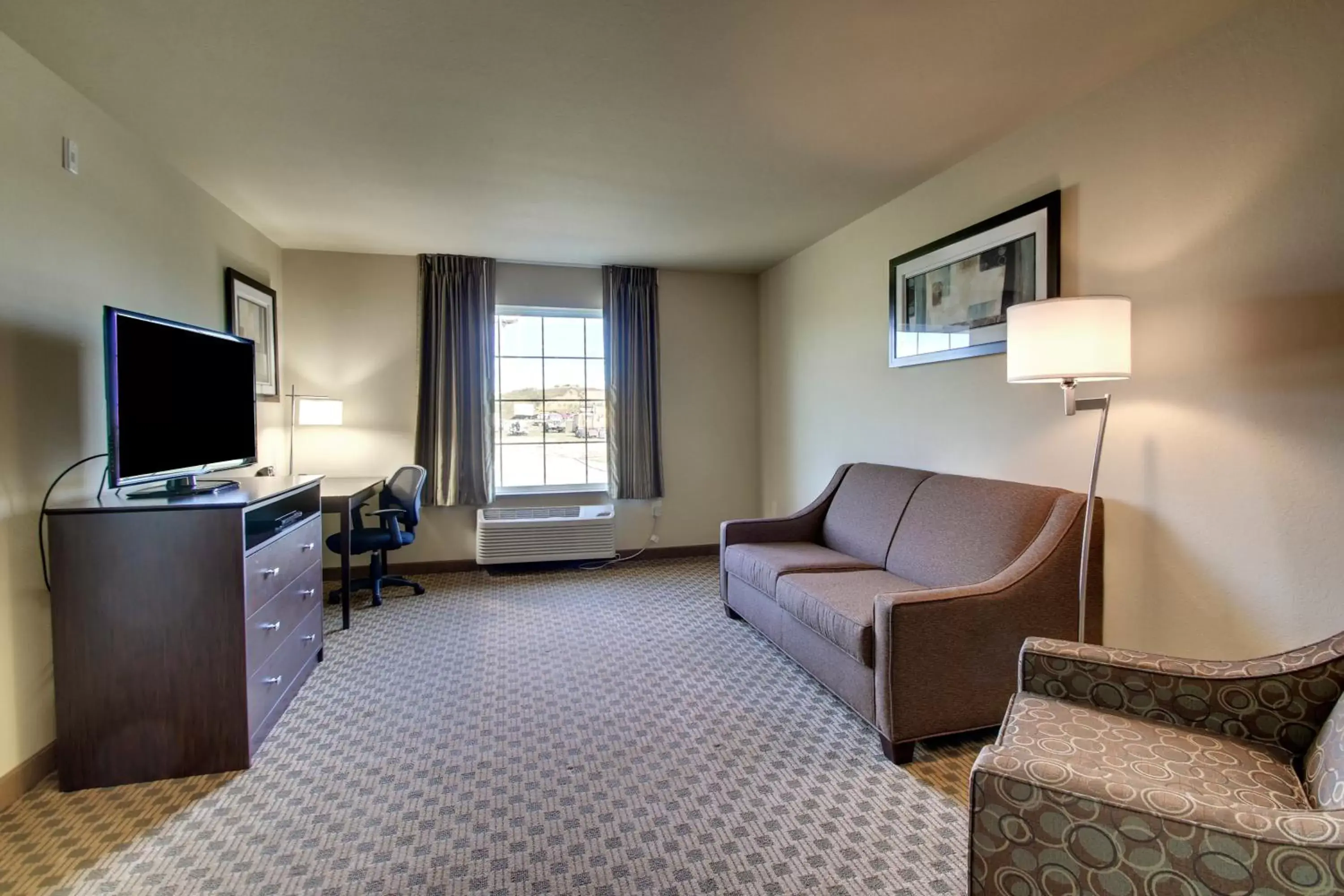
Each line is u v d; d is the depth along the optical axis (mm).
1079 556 2289
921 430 3344
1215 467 2002
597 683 2789
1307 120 1747
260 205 3467
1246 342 1906
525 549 4648
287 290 4375
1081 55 2111
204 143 2699
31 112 2061
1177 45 2059
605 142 2732
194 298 3125
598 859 1664
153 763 2049
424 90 2293
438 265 4539
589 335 5094
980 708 2199
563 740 2293
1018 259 2654
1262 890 940
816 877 1597
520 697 2650
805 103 2418
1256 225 1871
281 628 2463
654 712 2512
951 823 1816
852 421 3973
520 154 2844
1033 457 2660
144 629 2037
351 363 4492
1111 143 2287
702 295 5215
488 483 4699
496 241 4223
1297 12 1760
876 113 2510
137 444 2141
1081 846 1060
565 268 4910
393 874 1606
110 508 2004
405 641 3311
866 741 2289
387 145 2740
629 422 4996
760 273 5242
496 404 4918
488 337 4668
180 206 2994
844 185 3285
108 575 2012
